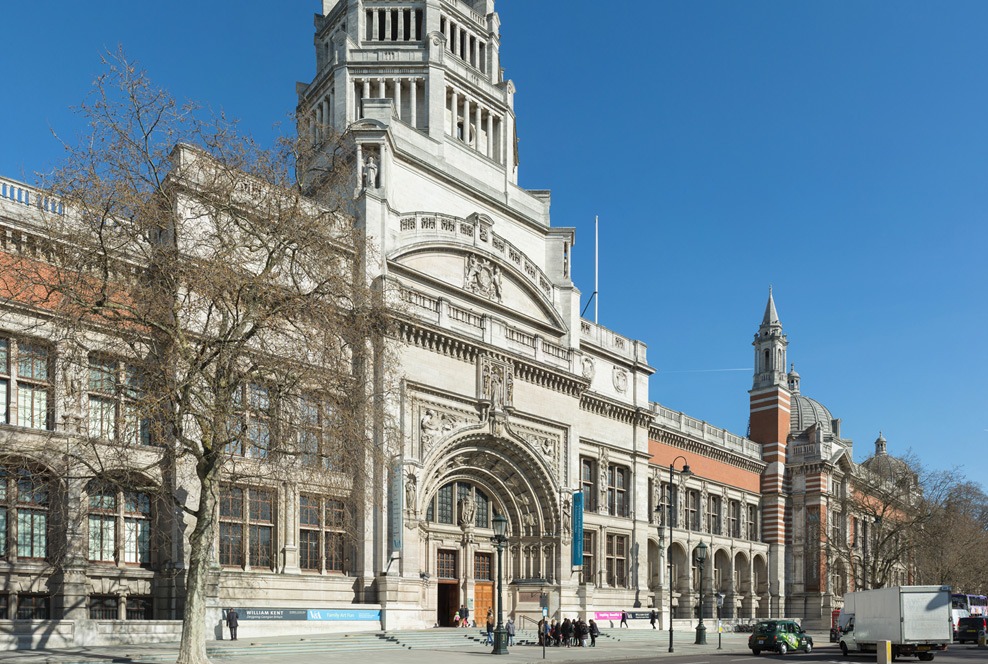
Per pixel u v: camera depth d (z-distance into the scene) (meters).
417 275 51.12
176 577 37.66
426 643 43.31
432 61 63.62
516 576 57.69
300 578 42.47
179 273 29.03
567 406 60.53
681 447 79.81
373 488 37.50
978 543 96.00
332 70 65.25
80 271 28.25
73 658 28.38
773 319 98.81
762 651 49.22
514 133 71.38
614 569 65.94
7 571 33.56
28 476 33.22
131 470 31.30
